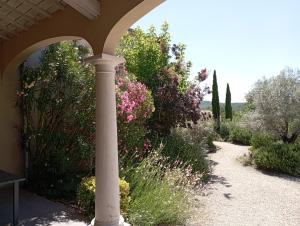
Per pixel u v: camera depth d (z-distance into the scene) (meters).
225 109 19.02
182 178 5.20
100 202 3.18
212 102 17.08
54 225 3.68
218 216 4.77
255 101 9.82
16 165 5.27
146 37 9.08
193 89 8.44
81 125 5.29
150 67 8.50
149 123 7.71
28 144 5.32
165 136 7.81
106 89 3.20
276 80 9.67
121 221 3.26
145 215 3.85
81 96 5.32
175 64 9.20
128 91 5.88
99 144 3.19
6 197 4.73
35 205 4.39
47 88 5.26
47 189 4.93
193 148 7.66
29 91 5.23
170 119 7.81
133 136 5.59
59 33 3.69
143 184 4.43
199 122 10.91
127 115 5.38
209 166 7.76
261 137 9.54
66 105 5.30
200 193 5.80
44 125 5.32
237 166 8.67
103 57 3.09
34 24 4.10
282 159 7.97
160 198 4.14
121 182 3.99
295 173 7.69
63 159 5.06
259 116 9.56
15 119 5.23
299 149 8.40
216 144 12.67
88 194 3.96
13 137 5.21
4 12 3.94
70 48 5.46
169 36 9.45
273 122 9.29
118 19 2.92
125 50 8.72
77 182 4.98
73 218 3.92
